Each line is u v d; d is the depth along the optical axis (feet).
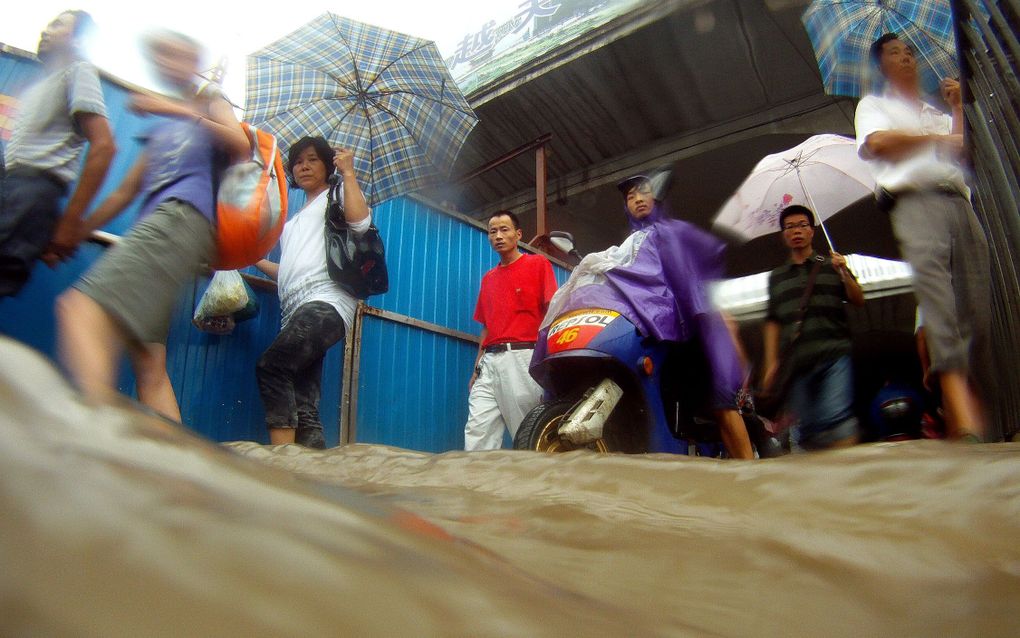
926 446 3.49
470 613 0.85
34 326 10.12
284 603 0.72
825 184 16.78
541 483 3.88
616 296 10.15
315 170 12.81
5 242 7.74
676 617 1.86
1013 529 2.74
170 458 0.98
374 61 15.94
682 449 11.07
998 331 10.39
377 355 14.80
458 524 2.86
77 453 0.86
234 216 7.91
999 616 2.07
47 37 8.36
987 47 8.32
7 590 0.62
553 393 10.68
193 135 7.79
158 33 8.02
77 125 8.18
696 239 10.60
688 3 26.86
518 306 13.69
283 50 15.97
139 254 6.95
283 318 12.14
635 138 34.01
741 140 31.99
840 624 2.01
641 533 2.74
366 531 0.99
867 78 9.86
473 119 16.66
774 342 11.99
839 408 10.95
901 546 2.60
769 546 2.56
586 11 33.73
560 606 1.03
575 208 36.19
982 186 9.94
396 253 15.70
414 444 15.14
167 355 11.91
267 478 1.08
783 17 26.73
